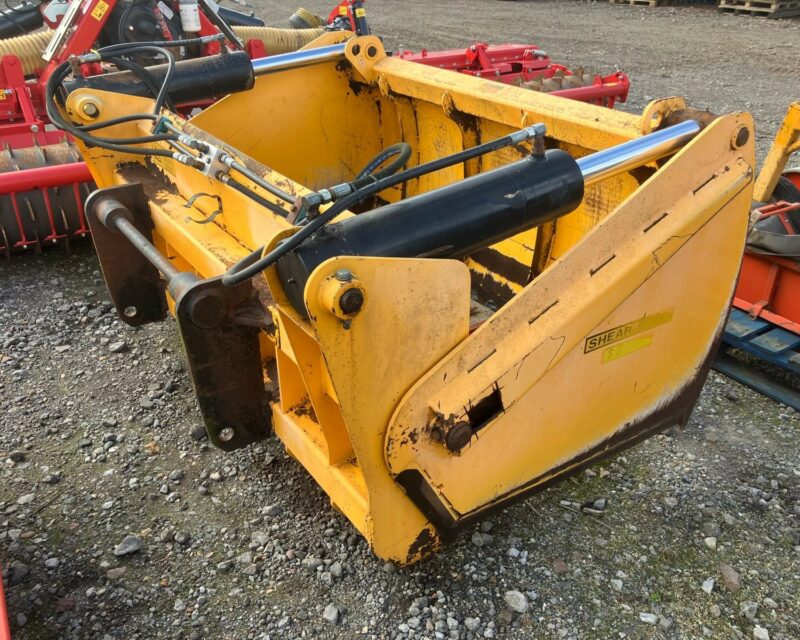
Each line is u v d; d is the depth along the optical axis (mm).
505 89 2602
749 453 2641
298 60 3020
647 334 2012
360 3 4613
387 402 1624
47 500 2455
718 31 10328
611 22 11281
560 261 1728
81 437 2760
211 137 2238
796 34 9969
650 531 2291
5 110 4387
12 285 3949
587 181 1787
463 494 1856
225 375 1989
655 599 2066
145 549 2254
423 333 1596
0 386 3062
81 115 2619
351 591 2094
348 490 1896
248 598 2082
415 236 1553
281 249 1428
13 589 2115
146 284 2750
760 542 2258
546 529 2291
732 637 1963
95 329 3510
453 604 2047
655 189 1814
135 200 2551
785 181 3121
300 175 3307
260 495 2455
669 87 7516
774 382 3006
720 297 2150
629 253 1829
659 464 2572
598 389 1992
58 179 3770
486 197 1642
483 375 1697
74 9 4293
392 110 3250
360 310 1461
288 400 2133
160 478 2547
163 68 2793
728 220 1995
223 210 2268
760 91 7387
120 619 2025
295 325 1699
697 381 2312
